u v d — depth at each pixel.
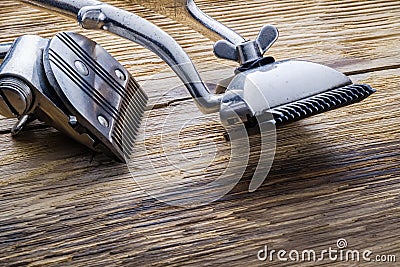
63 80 0.49
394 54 0.66
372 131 0.55
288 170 0.50
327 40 0.68
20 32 0.69
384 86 0.61
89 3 0.54
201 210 0.47
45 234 0.45
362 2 0.77
